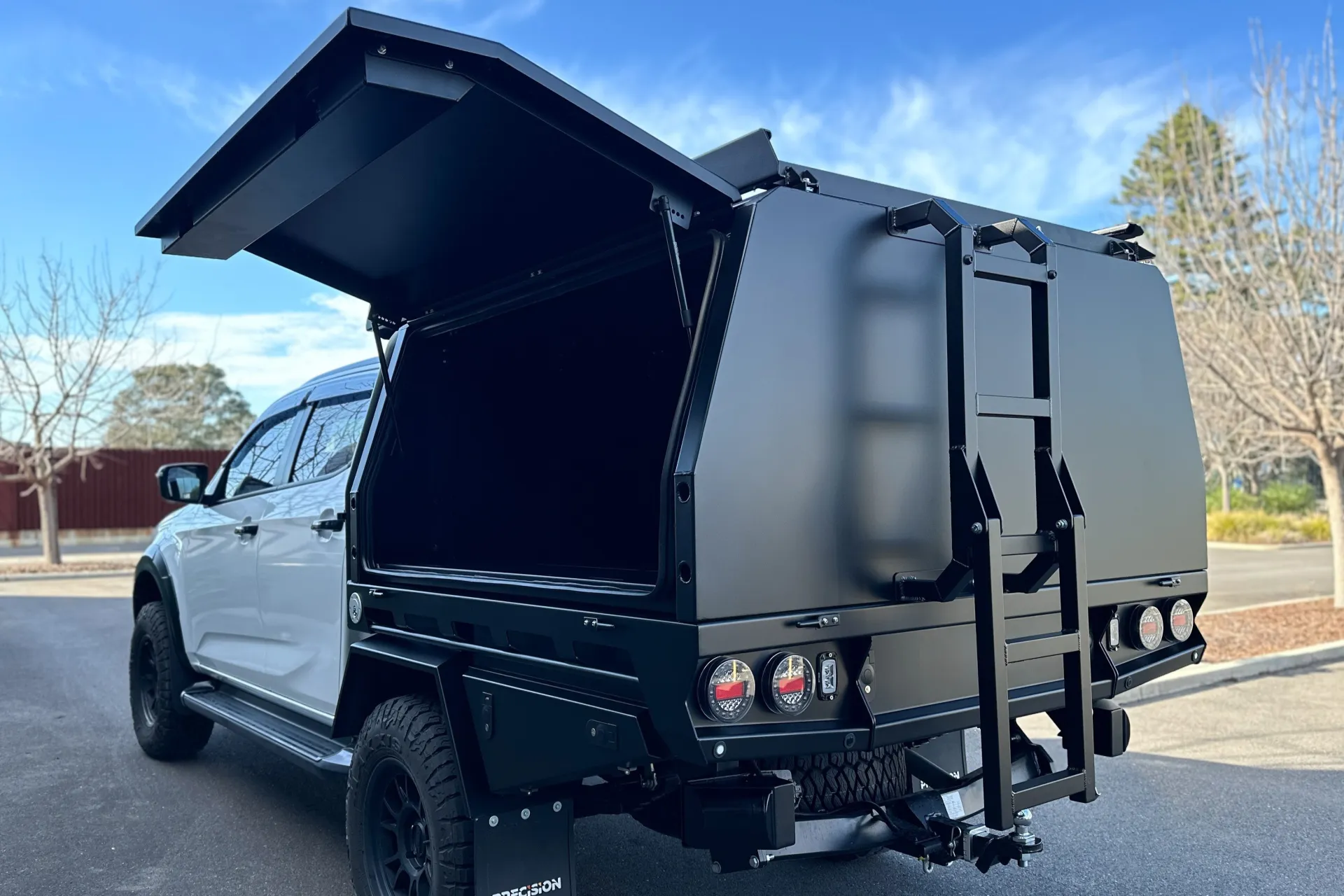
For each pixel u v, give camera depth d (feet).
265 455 16.17
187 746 18.01
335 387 14.67
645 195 8.68
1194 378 48.60
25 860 13.43
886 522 8.33
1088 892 12.07
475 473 13.29
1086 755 8.63
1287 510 93.35
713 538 7.22
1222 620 32.19
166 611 17.87
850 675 8.08
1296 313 32.58
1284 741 18.81
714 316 7.73
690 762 7.29
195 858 13.51
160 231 10.25
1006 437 9.54
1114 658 10.34
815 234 8.21
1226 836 13.94
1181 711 21.16
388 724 10.00
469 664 9.63
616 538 15.17
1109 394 10.57
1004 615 8.12
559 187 9.04
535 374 14.23
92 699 24.27
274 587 14.15
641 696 7.52
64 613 41.47
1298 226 32.76
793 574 7.67
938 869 12.91
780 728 7.51
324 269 11.65
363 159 8.14
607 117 7.34
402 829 10.25
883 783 9.50
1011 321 9.76
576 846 13.71
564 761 8.24
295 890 12.35
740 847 7.82
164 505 98.58
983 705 7.88
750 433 7.54
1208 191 35.58
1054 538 8.86
